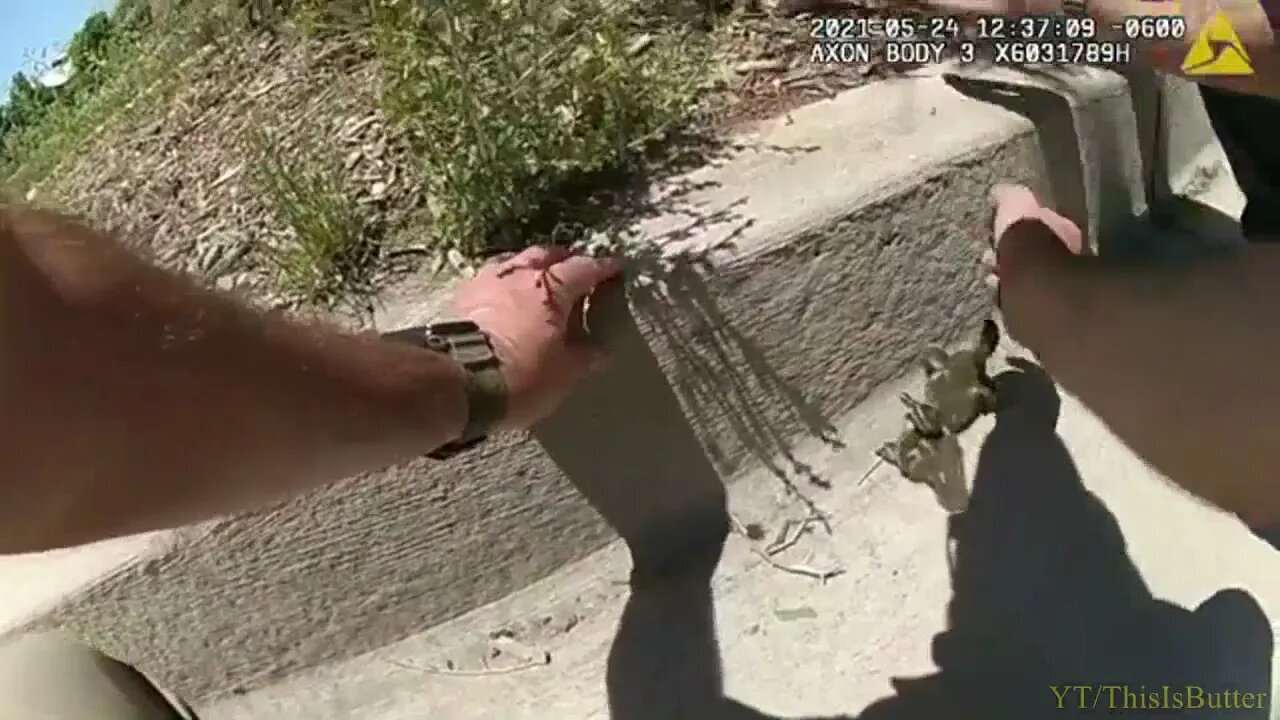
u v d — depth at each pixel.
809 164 1.34
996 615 1.19
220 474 0.76
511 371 1.04
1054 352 1.24
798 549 1.32
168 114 1.61
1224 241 1.21
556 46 1.36
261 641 1.33
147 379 0.68
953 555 1.25
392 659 1.34
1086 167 1.33
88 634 1.28
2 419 0.62
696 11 1.51
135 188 1.53
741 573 1.31
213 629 1.31
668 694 1.23
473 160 1.33
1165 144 1.37
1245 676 1.06
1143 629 1.13
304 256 1.37
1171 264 1.20
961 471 1.30
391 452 0.92
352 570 1.31
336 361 0.83
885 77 1.44
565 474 1.31
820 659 1.21
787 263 1.27
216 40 1.66
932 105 1.38
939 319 1.37
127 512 0.72
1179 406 1.15
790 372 1.32
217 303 0.73
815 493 1.35
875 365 1.37
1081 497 1.24
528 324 1.07
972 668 1.15
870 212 1.29
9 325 0.60
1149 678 1.09
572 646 1.31
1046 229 1.23
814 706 1.17
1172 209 1.36
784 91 1.44
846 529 1.32
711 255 1.25
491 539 1.33
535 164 1.33
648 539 1.37
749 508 1.35
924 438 1.32
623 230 1.30
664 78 1.42
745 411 1.33
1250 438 1.11
